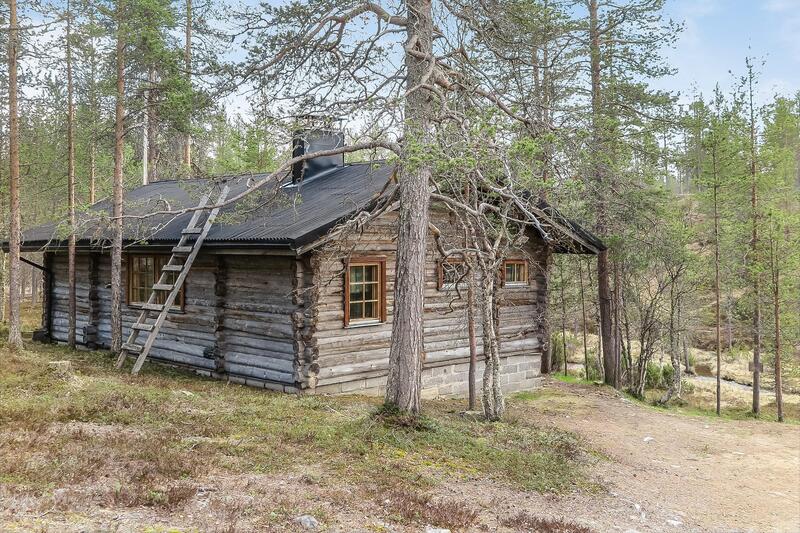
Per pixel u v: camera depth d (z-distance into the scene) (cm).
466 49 1081
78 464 643
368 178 1480
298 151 1645
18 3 1420
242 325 1359
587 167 1164
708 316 3103
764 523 850
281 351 1285
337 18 988
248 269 1350
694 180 2222
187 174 1566
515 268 1745
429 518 640
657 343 2919
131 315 1620
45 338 1900
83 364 1377
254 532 537
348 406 1137
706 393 2766
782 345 2492
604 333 2066
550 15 1152
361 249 1341
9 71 1445
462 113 918
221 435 855
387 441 915
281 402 1123
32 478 591
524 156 923
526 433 1105
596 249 1712
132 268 1630
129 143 2255
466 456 908
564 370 2684
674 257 2131
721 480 1045
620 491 891
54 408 873
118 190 1501
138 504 562
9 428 765
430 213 1476
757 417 2305
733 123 2159
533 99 1117
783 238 2241
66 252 1825
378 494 693
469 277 1250
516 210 1369
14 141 1465
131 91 1559
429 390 1494
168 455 709
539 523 677
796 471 1141
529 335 1764
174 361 1497
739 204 2278
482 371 1611
